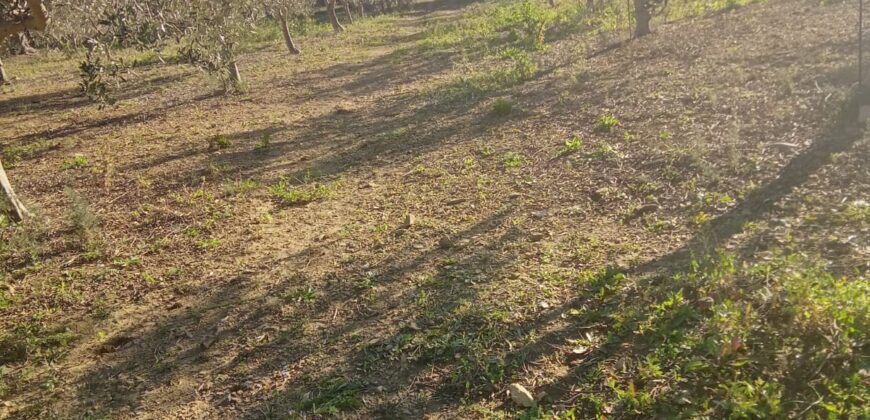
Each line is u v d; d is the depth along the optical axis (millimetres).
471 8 33656
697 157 5918
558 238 5207
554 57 12844
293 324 4609
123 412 3930
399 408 3557
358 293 4895
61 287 5672
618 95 8914
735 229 4680
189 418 3787
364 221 6340
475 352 3861
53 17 8094
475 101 10602
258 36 23812
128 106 14398
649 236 4938
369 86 13844
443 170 7473
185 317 4945
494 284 4633
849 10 11055
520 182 6621
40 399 4160
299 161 8844
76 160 10008
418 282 4875
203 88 15570
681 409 3127
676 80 8883
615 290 4234
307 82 15180
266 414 3699
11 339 4840
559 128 8141
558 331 3967
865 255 3984
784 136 6059
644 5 12859
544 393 3467
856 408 2857
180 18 9680
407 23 29719
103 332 4879
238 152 9656
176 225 6930
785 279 3727
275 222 6707
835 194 4820
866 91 5914
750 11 13055
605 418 3189
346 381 3852
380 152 8695
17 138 12359
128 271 5891
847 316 3309
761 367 3240
